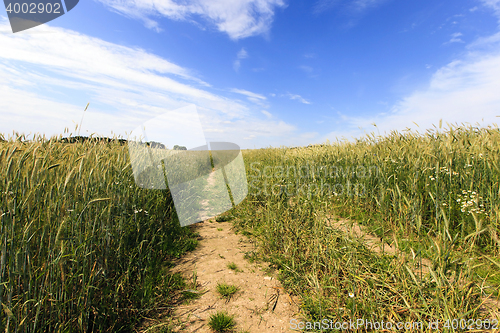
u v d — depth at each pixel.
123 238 2.35
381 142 5.26
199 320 1.95
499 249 2.42
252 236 3.75
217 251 3.31
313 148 7.48
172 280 2.50
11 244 1.29
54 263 1.44
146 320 1.95
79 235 1.66
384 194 3.80
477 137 4.07
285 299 2.21
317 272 2.21
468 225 2.85
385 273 1.99
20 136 1.84
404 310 1.70
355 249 2.16
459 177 3.35
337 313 1.75
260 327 1.86
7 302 1.30
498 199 2.86
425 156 3.80
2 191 1.36
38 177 1.51
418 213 3.13
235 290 2.34
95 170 2.03
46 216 1.53
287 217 3.18
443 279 1.67
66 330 1.54
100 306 1.78
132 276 2.35
